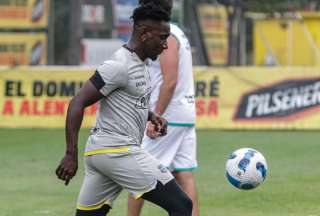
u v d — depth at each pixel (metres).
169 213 14.47
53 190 25.98
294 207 22.89
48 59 65.00
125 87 14.20
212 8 73.06
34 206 23.27
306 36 71.75
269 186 26.31
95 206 14.86
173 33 17.75
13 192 25.61
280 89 45.34
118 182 14.50
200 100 45.69
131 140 14.39
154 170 14.40
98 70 14.04
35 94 46.19
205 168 30.64
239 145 38.12
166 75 17.42
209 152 35.56
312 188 25.91
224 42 73.06
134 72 14.20
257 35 73.75
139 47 14.27
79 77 45.94
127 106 14.32
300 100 45.28
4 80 46.28
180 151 18.00
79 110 13.95
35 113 46.19
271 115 45.47
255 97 45.53
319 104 45.22
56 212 22.39
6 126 46.12
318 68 45.06
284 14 72.19
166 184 14.41
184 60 17.94
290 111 45.38
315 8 82.44
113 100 14.29
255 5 72.06
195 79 45.66
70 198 24.55
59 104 46.06
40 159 33.34
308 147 37.31
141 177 14.32
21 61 58.16
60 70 46.06
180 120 17.83
